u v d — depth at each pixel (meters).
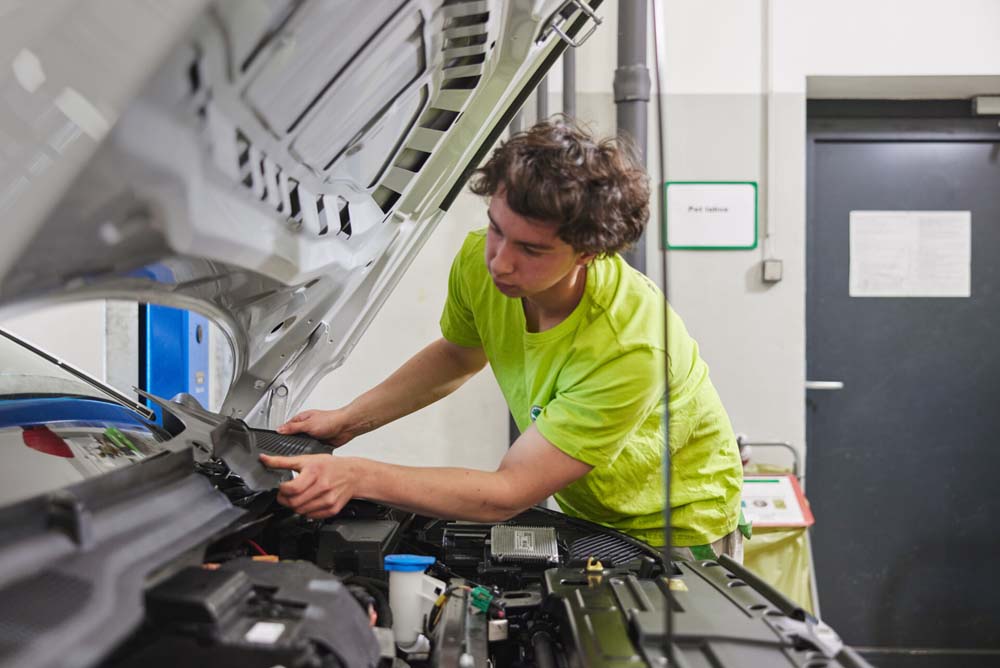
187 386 1.83
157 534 0.64
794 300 2.21
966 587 2.45
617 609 0.78
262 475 0.91
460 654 0.71
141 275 0.69
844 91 2.34
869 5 2.17
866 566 2.46
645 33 2.08
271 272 0.86
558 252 0.89
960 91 2.34
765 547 1.97
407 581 0.81
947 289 2.44
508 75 1.06
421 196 1.17
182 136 0.52
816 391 2.46
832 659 0.67
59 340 1.63
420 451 2.24
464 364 1.36
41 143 0.44
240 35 0.50
